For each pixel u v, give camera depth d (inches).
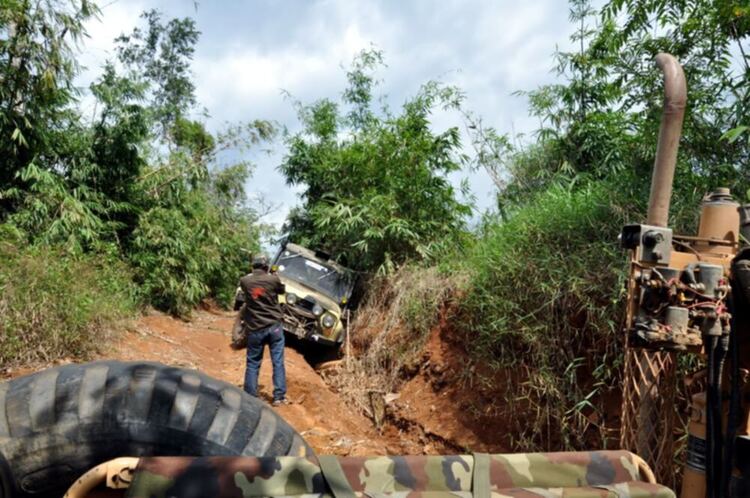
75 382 78.7
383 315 366.6
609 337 197.3
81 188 399.2
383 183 438.9
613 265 197.9
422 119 433.1
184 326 423.8
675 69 98.9
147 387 79.7
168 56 1008.2
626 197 214.8
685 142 195.0
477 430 243.0
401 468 59.4
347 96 510.9
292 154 502.3
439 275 322.7
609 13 208.4
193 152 597.0
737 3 175.5
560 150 323.6
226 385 86.6
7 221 353.1
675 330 75.6
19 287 267.1
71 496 54.7
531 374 216.8
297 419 272.1
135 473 54.7
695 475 81.7
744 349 79.4
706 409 77.0
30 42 342.0
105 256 382.9
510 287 231.1
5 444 72.9
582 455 64.4
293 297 366.0
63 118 408.8
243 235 597.0
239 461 56.9
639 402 94.3
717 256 85.3
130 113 424.5
